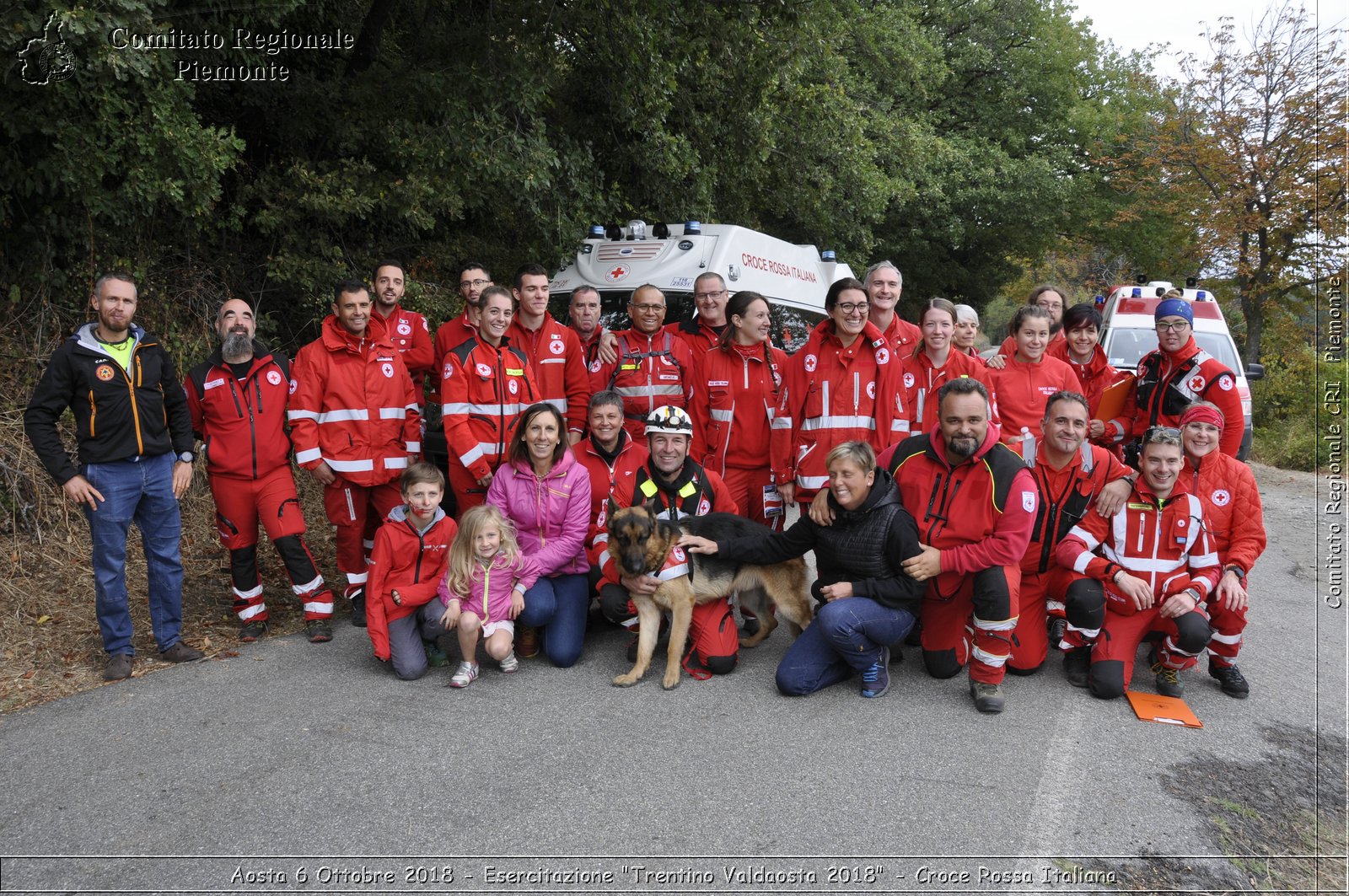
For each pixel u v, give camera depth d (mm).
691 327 6066
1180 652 4098
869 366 4898
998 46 22359
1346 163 15398
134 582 5477
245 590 4812
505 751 3500
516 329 5520
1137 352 9164
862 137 13773
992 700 3938
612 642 4977
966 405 3871
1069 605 4164
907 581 3980
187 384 4699
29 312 6176
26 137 5465
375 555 4301
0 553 5309
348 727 3703
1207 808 3137
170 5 5906
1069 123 23453
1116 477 4262
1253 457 13727
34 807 3039
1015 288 33688
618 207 9914
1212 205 17062
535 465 4555
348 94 7793
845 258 15656
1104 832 2955
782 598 4527
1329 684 4441
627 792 3178
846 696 4145
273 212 7266
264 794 3143
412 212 7520
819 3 10523
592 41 9211
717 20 9781
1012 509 3877
